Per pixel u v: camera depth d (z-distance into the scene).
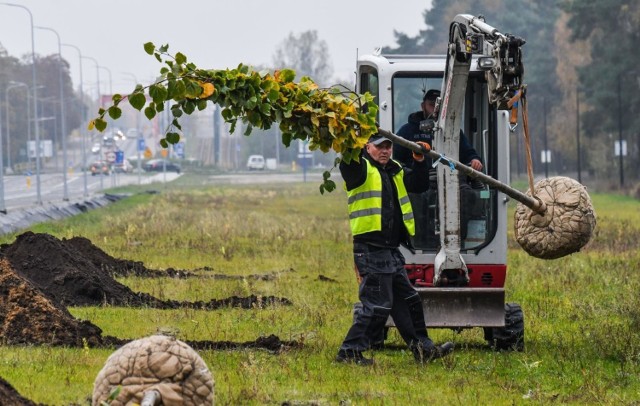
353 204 22.16
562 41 164.50
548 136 183.00
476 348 24.98
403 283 22.56
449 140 23.17
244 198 120.06
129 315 28.16
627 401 19.36
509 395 19.61
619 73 141.38
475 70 24.92
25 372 19.88
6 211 70.94
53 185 162.00
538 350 24.42
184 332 25.81
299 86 20.62
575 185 23.56
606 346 24.08
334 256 47.66
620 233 59.88
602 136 155.12
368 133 20.92
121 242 53.75
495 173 24.94
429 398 19.08
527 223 23.73
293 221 73.56
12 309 23.83
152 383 14.44
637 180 148.12
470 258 24.81
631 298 31.84
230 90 19.39
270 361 22.05
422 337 22.81
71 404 17.38
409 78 25.05
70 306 29.34
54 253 31.27
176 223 69.31
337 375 20.84
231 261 45.69
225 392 18.92
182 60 19.14
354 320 22.94
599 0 141.12
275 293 33.75
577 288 35.94
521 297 33.75
